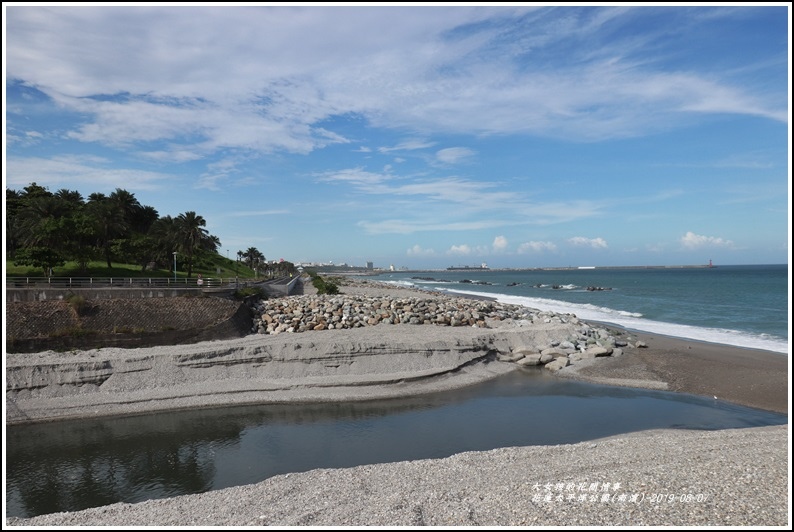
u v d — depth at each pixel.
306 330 42.44
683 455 15.97
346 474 16.64
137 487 17.61
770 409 24.55
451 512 12.64
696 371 31.38
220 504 14.45
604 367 33.66
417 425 23.41
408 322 46.22
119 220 76.50
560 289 137.62
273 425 23.73
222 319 38.91
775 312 64.12
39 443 21.77
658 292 109.69
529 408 25.73
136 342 34.12
